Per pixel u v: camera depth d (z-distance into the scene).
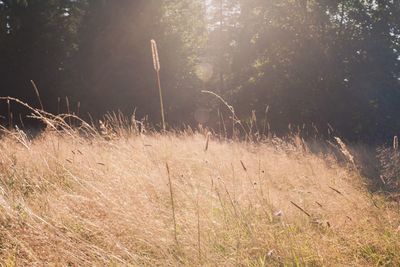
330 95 25.25
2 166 4.88
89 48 27.59
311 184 5.43
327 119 25.16
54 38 28.03
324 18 27.05
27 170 4.82
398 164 5.77
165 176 4.57
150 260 3.02
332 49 26.02
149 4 27.98
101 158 5.39
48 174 4.79
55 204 3.61
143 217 3.46
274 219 3.88
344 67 25.80
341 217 3.80
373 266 3.04
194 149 7.28
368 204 4.23
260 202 4.09
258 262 3.03
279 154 7.95
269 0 29.16
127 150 5.77
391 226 3.66
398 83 25.42
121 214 3.40
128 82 27.28
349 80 25.75
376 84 25.30
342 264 3.02
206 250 3.12
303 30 27.41
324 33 26.97
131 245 3.16
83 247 2.98
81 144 6.18
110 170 4.85
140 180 4.41
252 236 3.26
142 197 3.90
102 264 2.88
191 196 4.23
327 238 3.35
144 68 27.66
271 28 28.42
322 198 4.37
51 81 27.38
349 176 5.82
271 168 6.25
